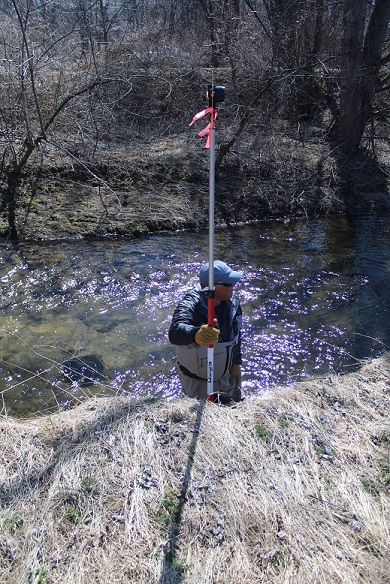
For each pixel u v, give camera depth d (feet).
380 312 20.79
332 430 11.34
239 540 8.75
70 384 16.49
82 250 25.26
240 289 22.18
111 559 8.36
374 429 11.39
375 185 34.19
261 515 9.17
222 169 32.65
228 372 13.50
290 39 37.09
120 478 9.78
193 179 31.76
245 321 19.92
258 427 11.20
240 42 36.32
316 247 26.76
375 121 40.78
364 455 10.64
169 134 36.70
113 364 17.47
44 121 31.65
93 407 11.98
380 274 23.85
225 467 10.14
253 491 9.64
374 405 12.28
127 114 37.14
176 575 8.16
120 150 32.89
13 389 16.14
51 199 28.55
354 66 35.73
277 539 8.77
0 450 10.43
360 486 9.85
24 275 22.67
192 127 37.22
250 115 33.73
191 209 29.71
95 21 46.73
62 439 10.80
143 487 9.61
